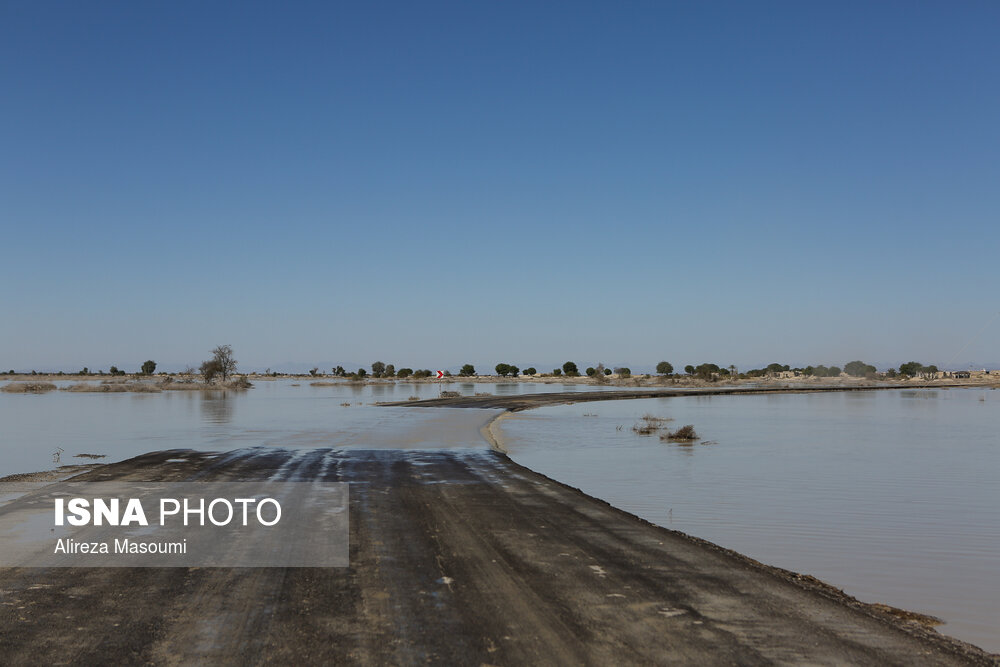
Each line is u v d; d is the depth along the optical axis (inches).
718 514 531.5
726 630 254.1
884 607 313.0
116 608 272.8
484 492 550.9
